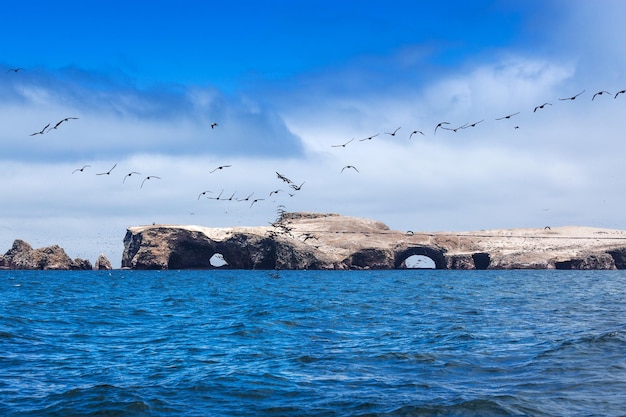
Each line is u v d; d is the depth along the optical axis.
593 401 21.67
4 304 63.94
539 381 24.53
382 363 28.81
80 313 53.75
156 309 59.22
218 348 33.72
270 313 52.88
